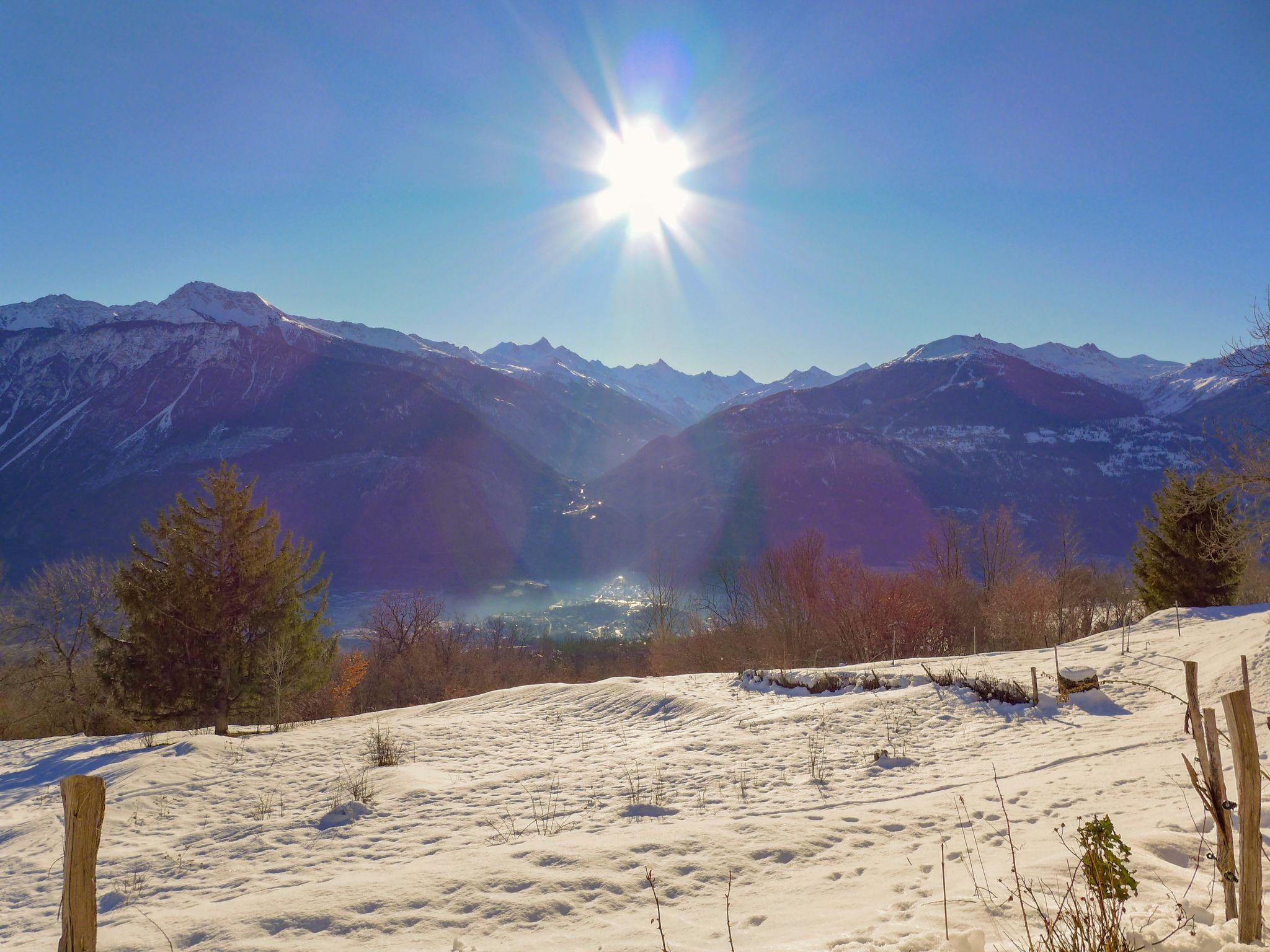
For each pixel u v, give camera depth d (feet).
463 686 173.99
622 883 26.68
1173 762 36.22
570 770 51.24
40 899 37.45
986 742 50.65
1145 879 20.02
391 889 26.81
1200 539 108.58
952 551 166.61
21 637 127.13
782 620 147.43
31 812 57.52
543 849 30.40
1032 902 19.27
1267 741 36.91
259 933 24.32
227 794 54.49
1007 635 137.08
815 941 19.21
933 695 66.28
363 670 154.92
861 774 43.75
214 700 89.51
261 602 92.94
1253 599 143.13
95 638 93.50
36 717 127.13
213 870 37.35
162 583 89.56
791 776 44.60
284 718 100.58
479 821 40.47
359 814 44.32
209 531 91.86
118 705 90.99
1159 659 71.00
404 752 63.46
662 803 40.42
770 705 70.90
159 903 33.12
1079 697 59.62
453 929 23.71
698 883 26.45
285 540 97.04
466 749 64.39
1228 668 57.47
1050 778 36.63
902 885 23.76
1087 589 157.79
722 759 50.44
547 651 218.18
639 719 72.84
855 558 160.25
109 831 46.70
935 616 142.92
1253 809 13.80
